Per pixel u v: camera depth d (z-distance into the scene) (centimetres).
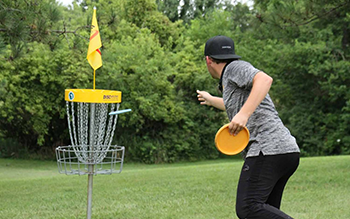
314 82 1950
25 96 1577
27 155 1853
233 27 2472
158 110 1727
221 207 505
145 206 520
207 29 2192
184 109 1883
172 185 686
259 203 264
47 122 1673
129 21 2002
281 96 2008
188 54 1955
